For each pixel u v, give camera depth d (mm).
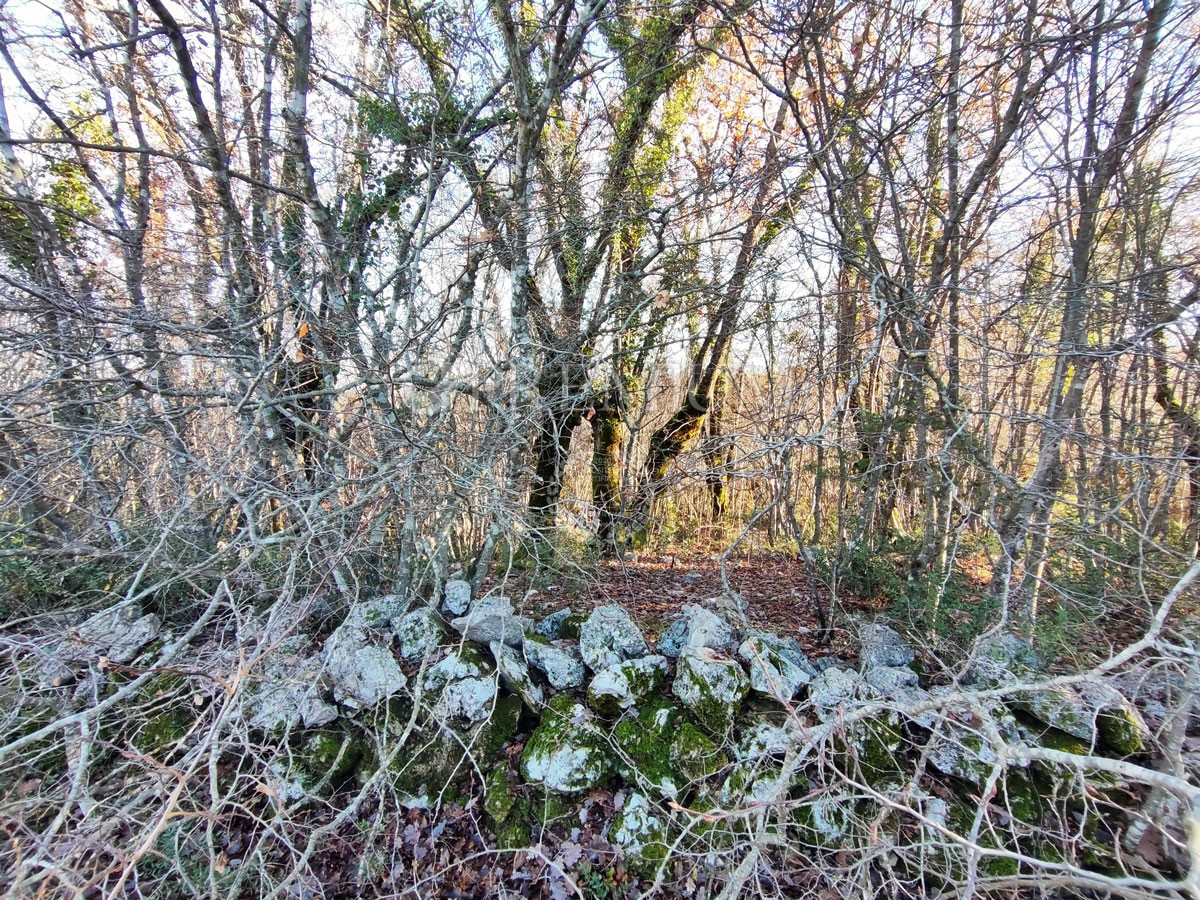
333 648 3143
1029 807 2633
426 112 5297
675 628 3520
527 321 4719
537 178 5012
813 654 3869
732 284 5359
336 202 5309
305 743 3119
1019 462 4578
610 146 6402
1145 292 3594
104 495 3682
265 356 3545
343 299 3898
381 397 3676
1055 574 3732
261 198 4809
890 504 4879
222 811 2871
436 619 3582
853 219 4137
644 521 5898
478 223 5305
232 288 4160
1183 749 2459
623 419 7395
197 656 2871
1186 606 3309
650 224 5602
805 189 4066
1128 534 3795
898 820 2604
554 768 2959
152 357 3473
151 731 3041
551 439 5883
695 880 2641
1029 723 2910
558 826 2900
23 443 3109
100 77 4992
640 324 6102
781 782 1920
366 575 4219
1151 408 5227
